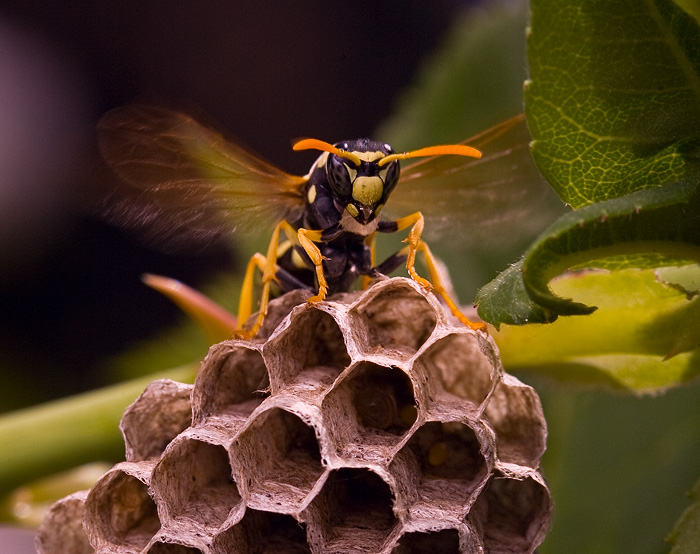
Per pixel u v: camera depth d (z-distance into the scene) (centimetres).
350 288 14
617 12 12
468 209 14
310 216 14
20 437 14
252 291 14
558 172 12
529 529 13
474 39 15
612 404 14
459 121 15
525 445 13
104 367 15
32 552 18
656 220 12
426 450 13
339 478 13
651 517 14
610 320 13
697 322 12
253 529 13
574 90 12
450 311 13
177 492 13
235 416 13
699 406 14
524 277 12
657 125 12
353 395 13
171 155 13
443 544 13
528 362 13
